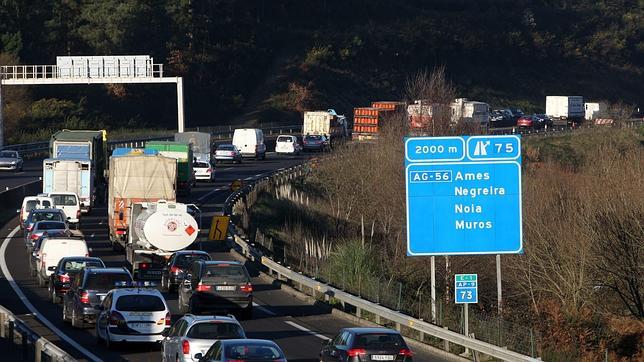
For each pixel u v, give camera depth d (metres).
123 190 144.88
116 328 80.38
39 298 110.94
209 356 63.56
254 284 127.12
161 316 81.38
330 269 136.25
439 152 97.31
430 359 84.19
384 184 198.00
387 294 110.81
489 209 97.38
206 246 152.12
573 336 112.62
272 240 169.25
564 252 135.12
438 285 137.62
